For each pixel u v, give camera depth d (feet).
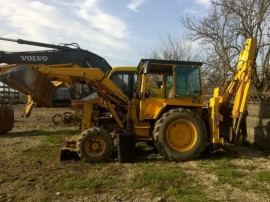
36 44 30.04
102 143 22.86
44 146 29.01
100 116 25.64
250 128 29.68
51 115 61.26
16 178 19.08
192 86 24.70
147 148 28.17
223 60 49.80
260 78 46.52
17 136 35.27
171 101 24.35
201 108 25.36
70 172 20.30
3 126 35.81
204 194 16.40
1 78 23.88
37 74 24.40
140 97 24.54
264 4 45.47
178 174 19.53
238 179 18.86
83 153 22.62
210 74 52.08
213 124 24.26
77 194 16.44
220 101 26.00
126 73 31.91
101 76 24.72
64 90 76.84
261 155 25.05
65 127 42.93
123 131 25.02
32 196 16.19
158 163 22.71
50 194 16.46
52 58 30.68
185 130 23.79
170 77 27.45
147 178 18.85
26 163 22.65
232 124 25.49
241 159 23.77
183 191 16.80
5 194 16.47
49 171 20.54
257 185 17.76
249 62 25.14
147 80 27.14
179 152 23.29
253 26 46.85
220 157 24.45
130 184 17.88
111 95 25.25
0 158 24.27
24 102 95.71
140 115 24.41
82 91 33.99
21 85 24.22
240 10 47.98
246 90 24.82
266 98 29.04
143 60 25.02
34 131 39.14
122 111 25.73
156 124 23.65
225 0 49.24
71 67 26.53
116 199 15.81
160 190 16.98
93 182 17.99
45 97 25.84
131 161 22.76
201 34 52.29
